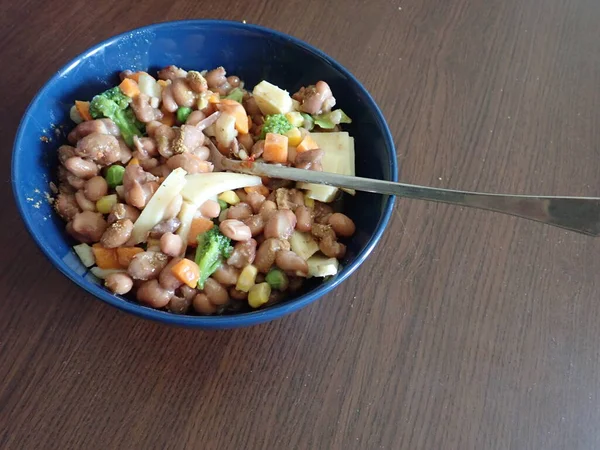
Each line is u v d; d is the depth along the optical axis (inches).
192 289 9.5
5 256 10.2
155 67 11.9
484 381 10.0
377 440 9.2
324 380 9.7
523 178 12.6
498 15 15.3
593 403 10.0
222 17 13.9
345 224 10.4
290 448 9.0
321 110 11.5
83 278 8.5
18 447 8.6
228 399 9.4
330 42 14.0
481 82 14.0
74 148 10.3
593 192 12.5
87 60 10.7
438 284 10.9
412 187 9.3
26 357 9.3
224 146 10.9
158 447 8.8
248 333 10.0
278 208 10.3
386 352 10.1
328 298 10.6
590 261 11.6
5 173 11.0
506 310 10.8
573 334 10.7
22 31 12.9
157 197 9.7
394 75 13.7
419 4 15.1
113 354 9.5
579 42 15.1
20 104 11.9
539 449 9.5
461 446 9.3
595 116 13.8
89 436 8.8
